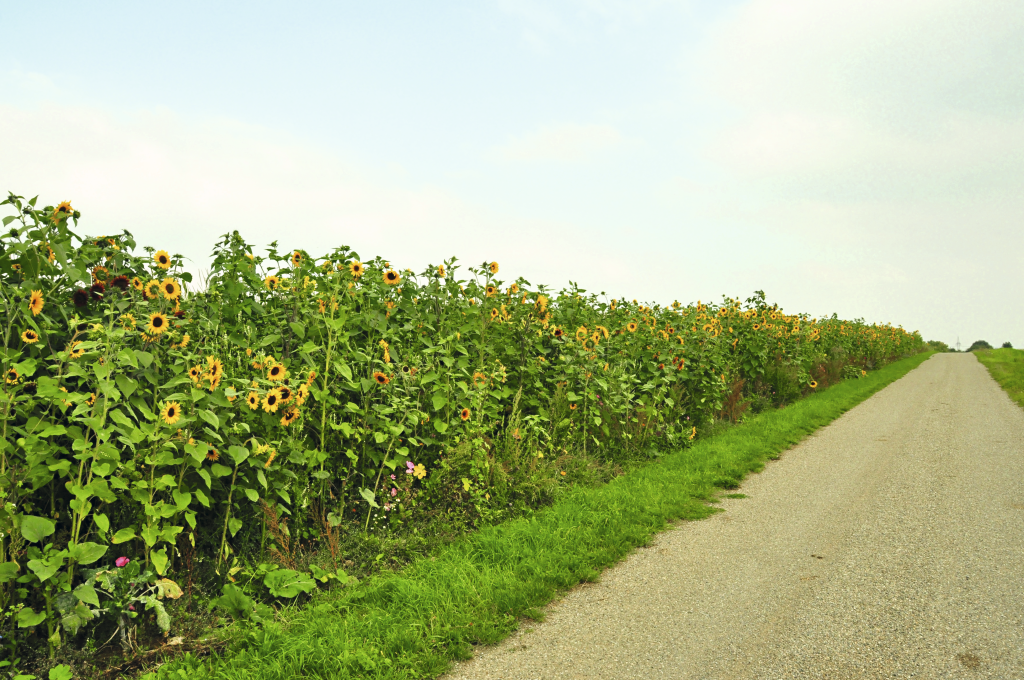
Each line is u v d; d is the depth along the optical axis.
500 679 3.22
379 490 5.16
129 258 4.66
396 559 4.67
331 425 4.79
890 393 16.61
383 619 3.68
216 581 3.95
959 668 3.22
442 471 5.49
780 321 15.35
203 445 3.70
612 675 3.24
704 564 4.78
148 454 3.57
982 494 6.50
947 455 8.48
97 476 3.54
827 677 3.17
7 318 3.46
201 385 3.83
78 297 4.00
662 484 6.88
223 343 4.64
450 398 5.89
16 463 3.29
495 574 4.39
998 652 3.37
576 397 7.60
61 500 3.71
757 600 4.11
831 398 14.51
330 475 4.74
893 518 5.80
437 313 6.86
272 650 3.34
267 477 4.21
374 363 5.49
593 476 7.04
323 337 5.16
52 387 3.29
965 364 29.55
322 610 3.80
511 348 7.36
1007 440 9.51
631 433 8.36
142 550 3.69
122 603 3.29
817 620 3.80
